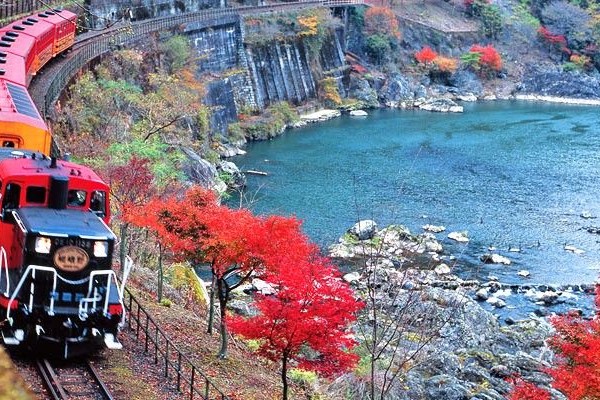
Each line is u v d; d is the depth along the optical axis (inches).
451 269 2471.7
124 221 1416.1
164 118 2866.6
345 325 1198.9
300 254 1185.4
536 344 1877.5
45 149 1391.5
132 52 3474.4
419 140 4370.1
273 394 1245.7
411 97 5669.3
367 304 1578.5
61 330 1023.0
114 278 1071.0
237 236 1198.9
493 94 6028.5
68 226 1032.2
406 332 1606.8
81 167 1152.8
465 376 1595.7
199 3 4970.5
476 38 6378.0
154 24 4114.2
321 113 5108.3
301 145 4222.4
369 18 5851.4
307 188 3336.6
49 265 1013.8
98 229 1051.9
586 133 4655.5
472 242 2785.4
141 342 1216.2
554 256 2701.8
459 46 6279.5
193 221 1218.0
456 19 6501.0
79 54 2962.6
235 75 4569.4
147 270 1681.8
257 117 4539.9
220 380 1198.3
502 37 6456.7
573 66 6338.6
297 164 3782.0
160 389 1070.4
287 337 1087.0
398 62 5969.5
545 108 5629.9
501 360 1715.1
